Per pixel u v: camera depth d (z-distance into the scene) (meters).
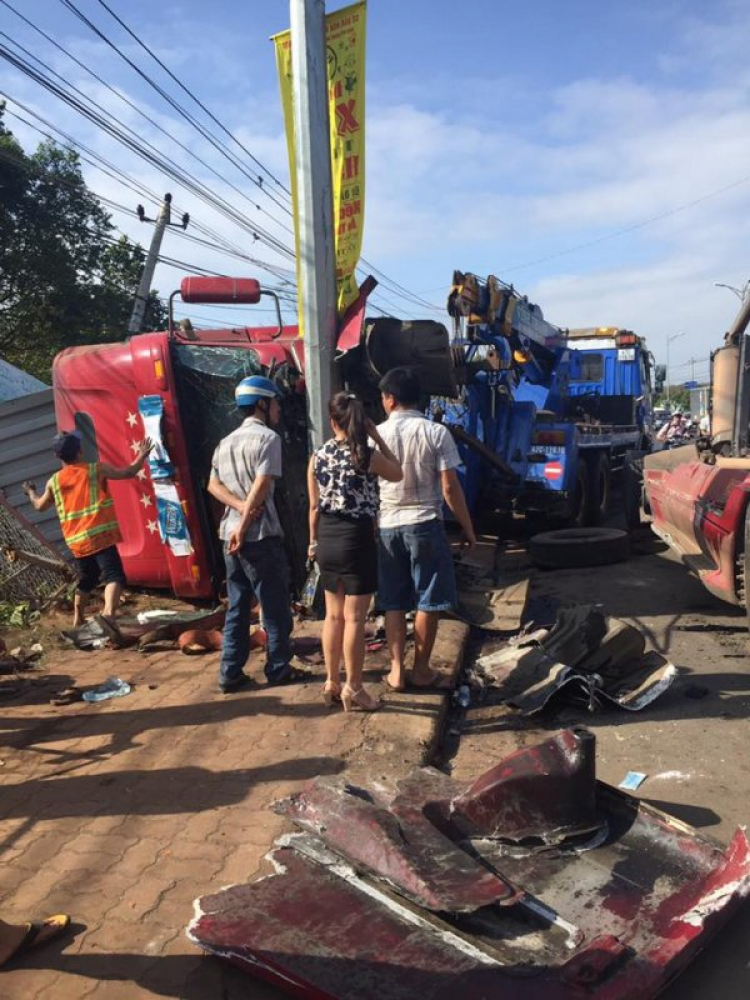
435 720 4.70
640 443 17.28
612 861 3.21
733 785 4.10
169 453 6.94
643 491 10.83
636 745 4.61
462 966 2.58
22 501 8.84
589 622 5.51
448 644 5.94
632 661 5.40
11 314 24.97
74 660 6.15
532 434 10.78
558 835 3.31
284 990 2.59
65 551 8.73
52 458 8.88
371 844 3.11
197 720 4.79
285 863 3.18
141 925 2.95
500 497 10.77
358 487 4.59
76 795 3.93
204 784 4.00
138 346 6.97
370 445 4.59
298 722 4.69
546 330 12.30
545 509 10.71
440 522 5.00
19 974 2.71
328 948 2.65
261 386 5.20
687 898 2.96
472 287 9.30
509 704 5.13
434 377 7.79
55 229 24.20
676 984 2.73
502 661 5.63
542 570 9.43
